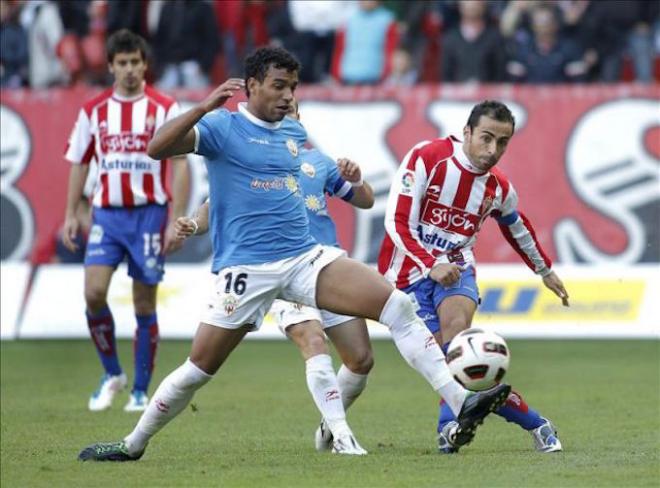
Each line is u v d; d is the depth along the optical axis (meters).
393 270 28.81
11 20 63.38
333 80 62.31
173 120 23.92
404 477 23.28
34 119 56.81
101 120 38.06
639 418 33.75
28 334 55.28
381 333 57.44
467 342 25.00
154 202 38.12
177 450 28.53
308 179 29.08
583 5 62.12
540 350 52.28
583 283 54.28
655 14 62.34
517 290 54.09
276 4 63.19
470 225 28.48
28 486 23.12
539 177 55.59
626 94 55.78
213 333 25.22
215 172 25.23
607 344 54.03
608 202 55.16
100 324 37.66
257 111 25.27
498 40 60.41
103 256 37.84
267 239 25.19
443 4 63.31
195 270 55.03
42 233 56.09
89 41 63.28
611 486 22.06
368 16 61.84
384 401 38.56
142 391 37.62
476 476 23.30
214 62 62.28
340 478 23.30
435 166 28.08
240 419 34.62
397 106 56.22
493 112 27.39
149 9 62.91
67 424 33.75
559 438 29.95
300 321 27.47
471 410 24.67
